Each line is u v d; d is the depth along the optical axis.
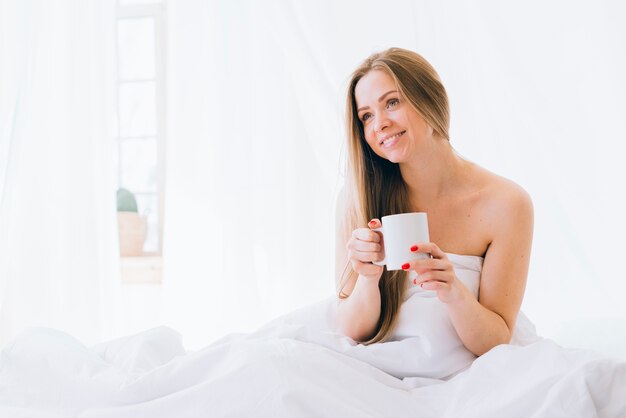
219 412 0.80
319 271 2.30
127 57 2.85
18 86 2.32
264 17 2.21
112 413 0.84
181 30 2.38
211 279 2.35
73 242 2.37
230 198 2.35
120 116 2.84
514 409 0.79
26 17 2.34
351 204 1.32
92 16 2.41
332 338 1.10
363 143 1.29
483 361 0.88
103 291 2.36
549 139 1.88
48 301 2.36
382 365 1.07
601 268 1.80
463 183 1.27
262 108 2.37
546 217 1.87
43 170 2.39
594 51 1.85
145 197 2.87
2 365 0.97
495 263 1.21
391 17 2.12
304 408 0.79
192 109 2.38
